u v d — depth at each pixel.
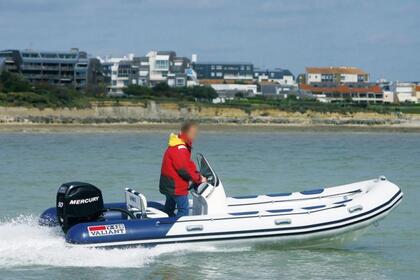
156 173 30.98
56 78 154.25
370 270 12.93
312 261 13.32
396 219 18.47
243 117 122.81
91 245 12.46
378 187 14.40
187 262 12.84
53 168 33.38
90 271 12.23
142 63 189.00
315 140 77.25
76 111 112.62
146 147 55.94
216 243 13.12
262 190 25.20
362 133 107.44
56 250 12.54
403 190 25.52
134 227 12.70
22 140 67.88
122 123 113.38
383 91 192.75
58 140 69.06
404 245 15.20
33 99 110.62
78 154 45.22
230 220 13.20
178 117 120.12
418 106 148.88
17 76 123.62
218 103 128.38
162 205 14.45
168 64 188.12
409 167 36.44
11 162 37.12
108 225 12.60
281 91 190.75
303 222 13.43
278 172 32.47
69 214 12.54
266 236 13.31
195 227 12.98
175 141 13.31
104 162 37.62
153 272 12.29
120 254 12.60
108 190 24.62
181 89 151.50
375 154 48.69
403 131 114.69
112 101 117.38
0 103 107.31
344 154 48.25
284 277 12.28
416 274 12.74
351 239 14.06
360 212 13.71
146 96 132.12
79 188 12.60
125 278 11.95
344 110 128.38
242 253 13.40
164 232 12.81
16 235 13.20
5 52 152.75
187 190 13.37
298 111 126.00
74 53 156.25
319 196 14.87
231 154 47.06
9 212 19.12
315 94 191.62
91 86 149.00
